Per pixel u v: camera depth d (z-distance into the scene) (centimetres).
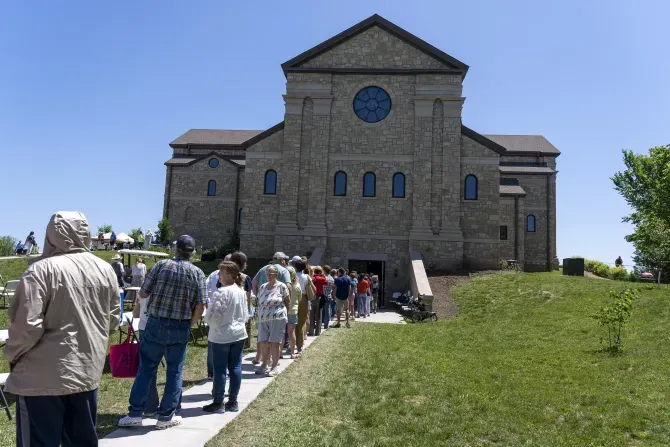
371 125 3017
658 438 745
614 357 1224
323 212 2977
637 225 4012
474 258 2912
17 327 399
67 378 418
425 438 712
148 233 4625
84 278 440
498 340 1564
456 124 2969
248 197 3061
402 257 2934
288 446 645
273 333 1006
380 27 3069
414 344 1487
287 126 3044
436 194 2938
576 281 2386
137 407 671
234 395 771
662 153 3959
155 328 667
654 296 1870
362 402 867
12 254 3959
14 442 638
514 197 4084
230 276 797
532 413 848
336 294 1733
